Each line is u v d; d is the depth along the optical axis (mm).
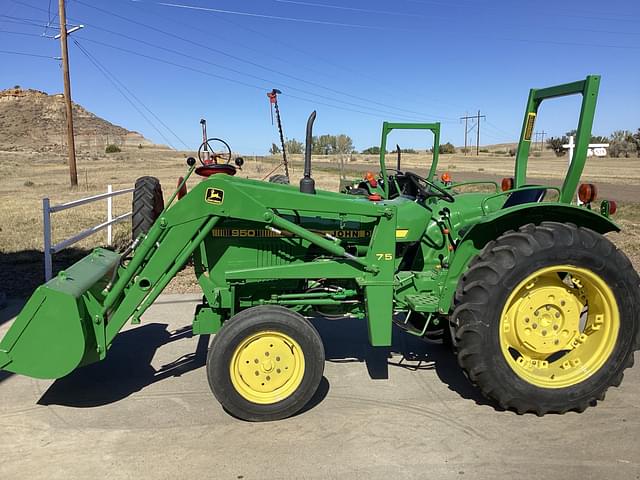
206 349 4422
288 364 3217
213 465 2768
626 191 19188
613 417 3256
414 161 51875
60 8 20062
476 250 3443
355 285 3770
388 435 3053
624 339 3307
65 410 3391
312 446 2941
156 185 7348
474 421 3217
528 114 4012
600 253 3213
